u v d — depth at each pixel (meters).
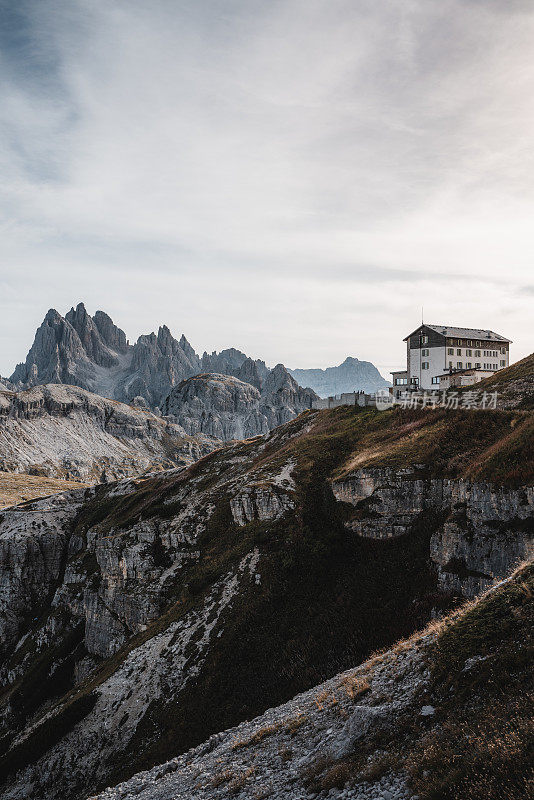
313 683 39.12
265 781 20.84
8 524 121.81
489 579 37.28
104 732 45.81
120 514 107.88
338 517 57.06
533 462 38.94
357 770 17.38
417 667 22.59
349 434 80.88
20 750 47.97
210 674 45.72
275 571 53.84
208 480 99.81
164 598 64.88
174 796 24.19
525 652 18.47
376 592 45.16
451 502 46.56
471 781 13.70
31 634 97.56
